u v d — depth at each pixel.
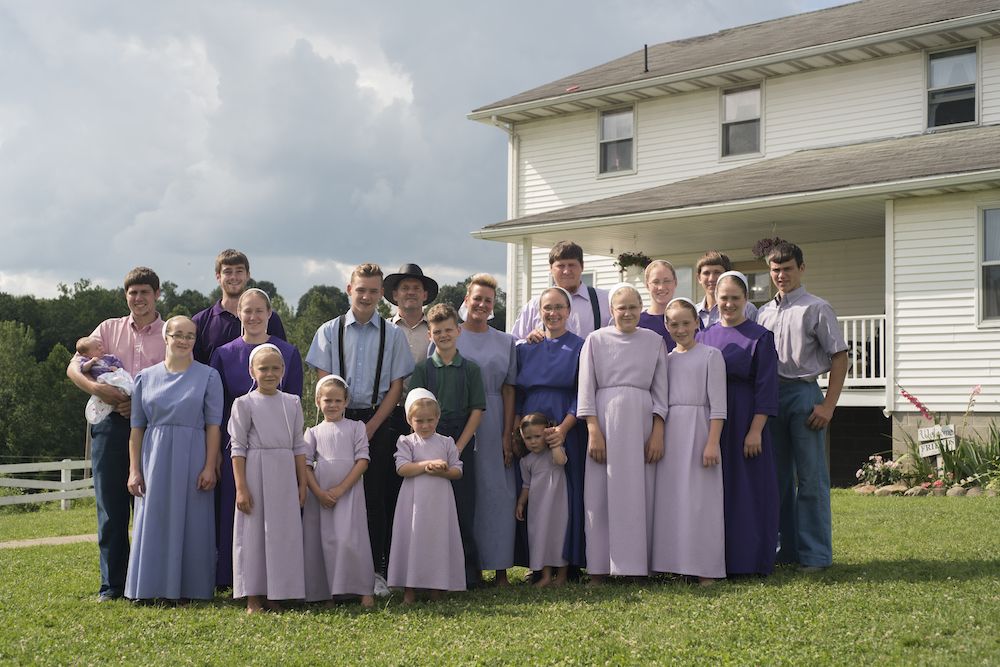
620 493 6.97
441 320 7.14
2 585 7.52
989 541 8.32
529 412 7.38
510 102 23.20
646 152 21.92
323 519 6.73
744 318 7.23
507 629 5.70
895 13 20.19
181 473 6.76
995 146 15.66
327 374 7.24
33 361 65.81
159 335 7.38
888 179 15.19
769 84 20.56
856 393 16.61
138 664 5.17
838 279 19.22
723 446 7.09
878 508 11.16
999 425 15.17
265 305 7.14
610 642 5.29
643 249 20.48
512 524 7.39
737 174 18.78
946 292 15.65
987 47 18.33
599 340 7.16
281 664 5.14
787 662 4.86
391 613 6.26
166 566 6.68
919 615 5.55
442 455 6.86
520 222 18.83
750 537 6.97
